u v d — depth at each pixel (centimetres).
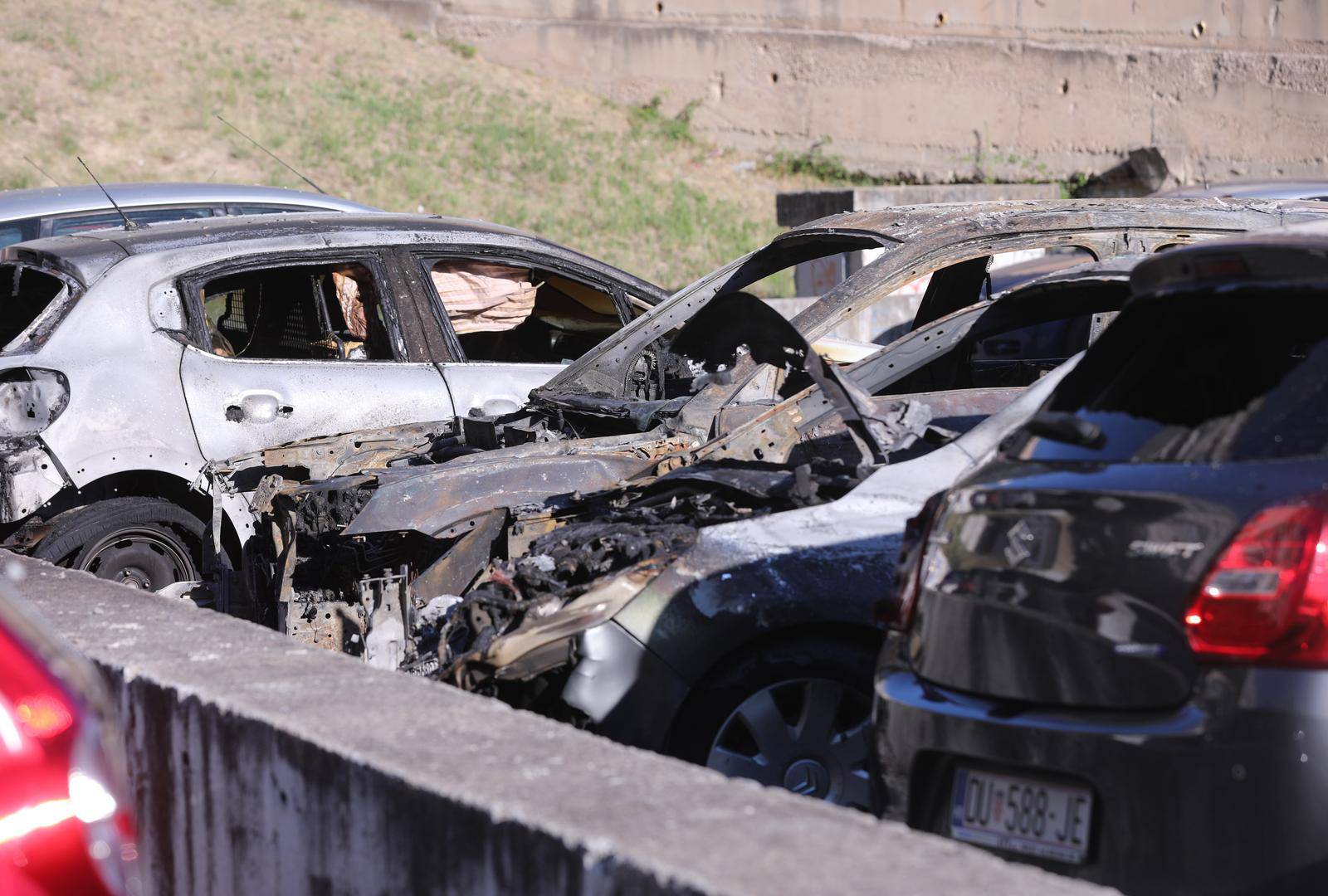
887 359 1028
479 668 749
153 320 1300
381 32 6969
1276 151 7419
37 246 1352
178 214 2072
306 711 532
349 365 1375
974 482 607
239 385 1316
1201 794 495
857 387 876
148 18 6044
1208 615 504
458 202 5469
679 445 1051
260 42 6272
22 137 4953
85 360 1253
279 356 1401
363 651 931
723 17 7412
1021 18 7481
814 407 995
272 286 1402
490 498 980
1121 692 523
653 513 882
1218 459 530
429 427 1269
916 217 1170
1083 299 1030
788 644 747
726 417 1052
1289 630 488
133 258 1316
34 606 723
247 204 2122
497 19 7269
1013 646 558
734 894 363
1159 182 7175
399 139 5856
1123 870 510
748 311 900
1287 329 555
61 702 405
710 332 945
